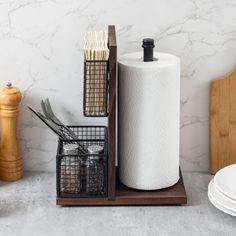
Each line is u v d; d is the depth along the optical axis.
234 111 1.71
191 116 1.74
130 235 1.49
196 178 1.75
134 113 1.57
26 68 1.70
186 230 1.52
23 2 1.65
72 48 1.69
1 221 1.54
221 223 1.54
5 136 1.71
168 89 1.55
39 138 1.76
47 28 1.67
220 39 1.68
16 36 1.68
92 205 1.61
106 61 1.50
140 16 1.66
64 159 1.58
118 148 1.65
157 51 1.69
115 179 1.64
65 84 1.72
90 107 1.54
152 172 1.61
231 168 1.62
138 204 1.61
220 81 1.70
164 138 1.59
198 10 1.66
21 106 1.74
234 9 1.66
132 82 1.54
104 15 1.66
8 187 1.70
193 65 1.70
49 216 1.57
